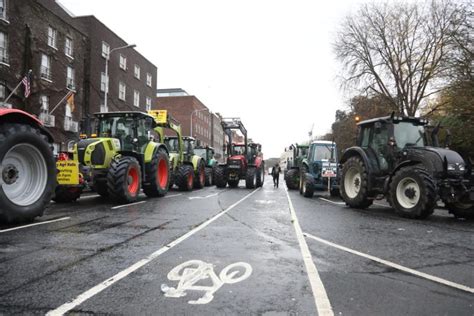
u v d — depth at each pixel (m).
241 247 5.04
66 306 2.96
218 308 2.96
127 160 10.10
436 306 3.08
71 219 7.18
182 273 3.84
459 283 3.68
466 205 8.44
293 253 4.79
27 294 3.19
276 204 11.15
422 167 8.44
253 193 16.09
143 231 6.04
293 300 3.16
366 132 10.73
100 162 10.05
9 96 19.36
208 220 7.42
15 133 6.16
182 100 57.47
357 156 10.61
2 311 2.84
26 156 6.55
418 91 24.88
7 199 6.07
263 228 6.62
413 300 3.21
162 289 3.37
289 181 19.66
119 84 31.44
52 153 6.92
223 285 3.51
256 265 4.18
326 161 14.55
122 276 3.71
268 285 3.52
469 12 15.94
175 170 16.52
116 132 11.80
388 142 9.48
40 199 6.64
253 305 3.04
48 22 22.98
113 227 6.36
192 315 2.82
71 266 4.01
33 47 21.61
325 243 5.44
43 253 4.52
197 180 19.05
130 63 33.47
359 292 3.38
